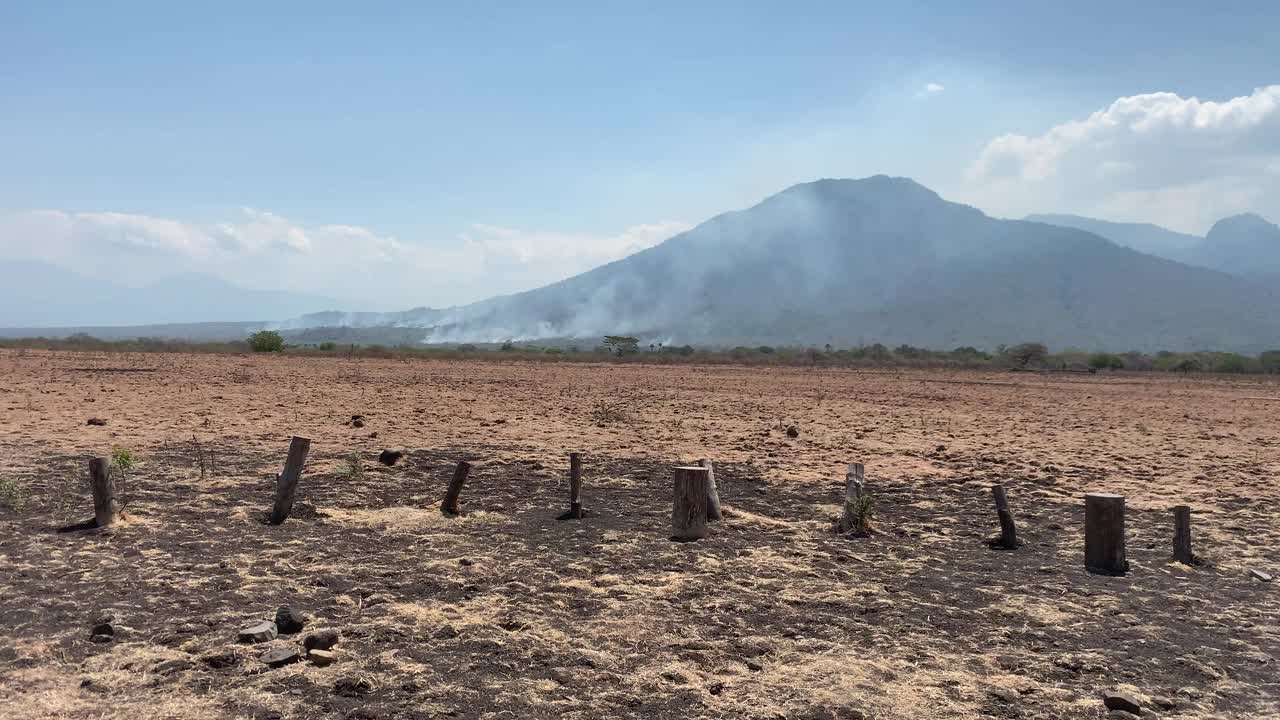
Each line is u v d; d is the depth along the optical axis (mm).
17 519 10867
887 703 6152
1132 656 7234
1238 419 30344
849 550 10555
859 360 88375
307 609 7801
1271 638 7750
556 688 6258
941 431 23719
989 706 6168
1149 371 84750
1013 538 10984
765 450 18844
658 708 5992
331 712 5758
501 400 29359
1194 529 12180
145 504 11711
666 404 29828
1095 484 15688
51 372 36031
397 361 62750
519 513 12094
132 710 5688
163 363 46562
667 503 12969
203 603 7836
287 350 73875
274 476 13992
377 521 11234
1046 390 46469
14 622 7250
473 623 7512
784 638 7410
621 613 7914
